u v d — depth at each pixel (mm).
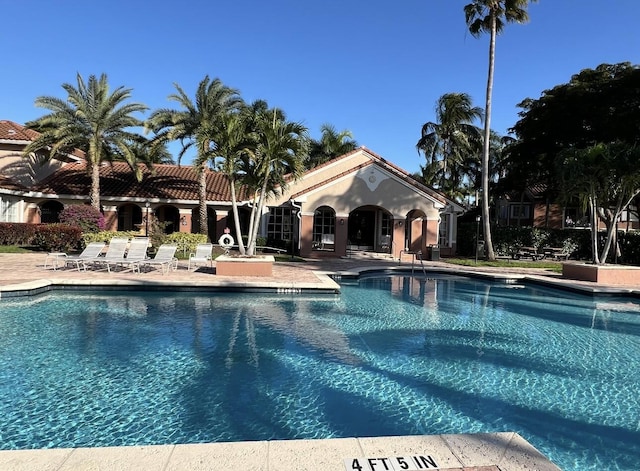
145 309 10875
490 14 25172
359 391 6125
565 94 26828
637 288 15320
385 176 25469
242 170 16328
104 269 16078
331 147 43625
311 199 24844
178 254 21812
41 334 8484
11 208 27406
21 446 4445
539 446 4750
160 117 27359
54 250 22766
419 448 3797
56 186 29734
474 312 11969
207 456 3588
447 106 36625
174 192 31016
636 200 29109
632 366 7504
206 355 7484
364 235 31000
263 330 9203
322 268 19203
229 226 32094
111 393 5840
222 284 13188
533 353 8211
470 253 31016
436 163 37688
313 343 8383
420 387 6340
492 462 3600
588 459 4508
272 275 15734
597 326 10539
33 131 31047
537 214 43375
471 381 6656
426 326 10148
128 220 32875
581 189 17953
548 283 16781
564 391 6328
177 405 5512
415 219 26906
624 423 5332
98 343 8000
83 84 26703
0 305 10867
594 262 18125
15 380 6234
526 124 29922
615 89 24609
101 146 27188
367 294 14289
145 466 3422
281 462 3518
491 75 25281
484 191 25734
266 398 5797
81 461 3475
